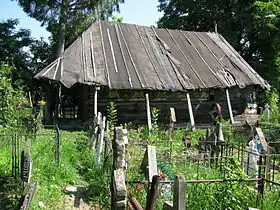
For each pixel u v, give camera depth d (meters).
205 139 10.64
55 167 7.76
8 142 9.83
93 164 8.38
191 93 18.33
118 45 18.45
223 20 30.95
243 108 19.64
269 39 29.94
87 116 16.31
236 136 12.14
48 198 6.43
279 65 30.72
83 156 9.28
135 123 16.92
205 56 19.84
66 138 11.79
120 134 5.08
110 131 11.88
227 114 19.05
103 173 7.39
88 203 6.48
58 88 16.86
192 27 33.44
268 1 29.20
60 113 18.75
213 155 8.98
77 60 16.52
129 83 15.95
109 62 16.92
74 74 15.60
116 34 19.36
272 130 13.45
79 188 7.23
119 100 16.77
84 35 18.52
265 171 7.55
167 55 18.86
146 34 20.36
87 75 15.69
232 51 21.47
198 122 18.38
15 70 23.20
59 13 21.53
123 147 4.98
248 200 5.69
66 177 7.61
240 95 19.59
